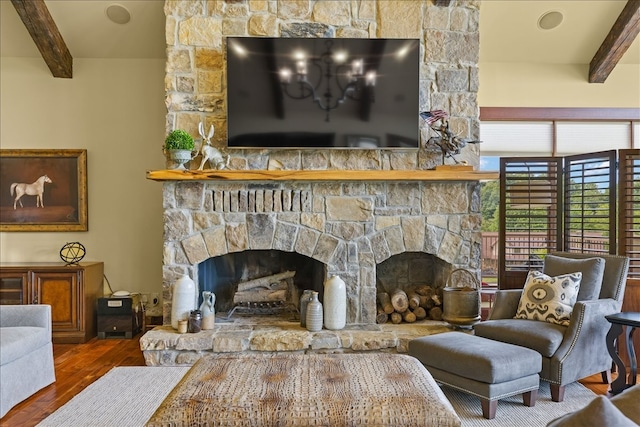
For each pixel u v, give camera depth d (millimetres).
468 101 4168
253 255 4520
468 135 4168
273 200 4012
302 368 2236
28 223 4883
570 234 4266
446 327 3973
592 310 3115
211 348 3627
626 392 1369
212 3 4047
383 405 1827
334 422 1753
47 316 3338
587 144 5258
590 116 5188
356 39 3965
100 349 4199
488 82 5184
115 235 4969
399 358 2414
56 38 4543
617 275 3359
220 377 2107
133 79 4949
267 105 3955
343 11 4098
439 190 4082
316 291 4344
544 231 4379
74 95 4922
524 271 4371
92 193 4949
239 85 3939
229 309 4477
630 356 3207
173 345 3617
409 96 4004
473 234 4086
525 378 2881
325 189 4031
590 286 3328
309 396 1894
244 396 1892
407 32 4125
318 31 4078
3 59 4875
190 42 4051
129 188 4965
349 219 4035
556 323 3227
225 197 3994
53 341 4379
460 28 4164
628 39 4629
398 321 4117
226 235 3990
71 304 4402
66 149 4883
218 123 4070
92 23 4547
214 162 3969
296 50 3951
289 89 3959
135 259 4969
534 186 4367
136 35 4688
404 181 4051
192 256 3975
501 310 3564
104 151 4949
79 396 3119
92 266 4609
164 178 3828
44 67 4895
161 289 4973
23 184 4875
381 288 4555
